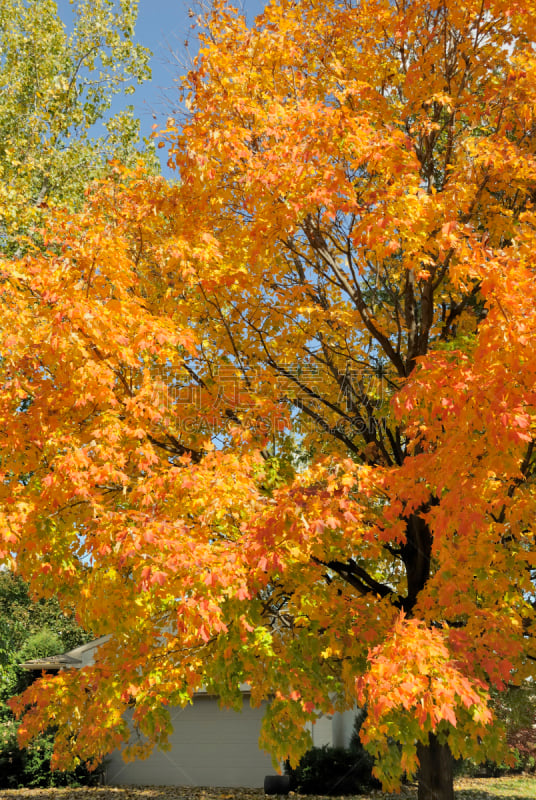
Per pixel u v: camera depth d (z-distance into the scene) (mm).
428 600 5238
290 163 5047
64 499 4520
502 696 6539
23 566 4684
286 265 7094
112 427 4688
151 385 5000
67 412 5121
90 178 13859
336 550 5730
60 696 5734
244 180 5320
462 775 18781
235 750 18234
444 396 4164
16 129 14305
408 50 6727
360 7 6703
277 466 5969
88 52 15156
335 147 5117
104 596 4758
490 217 6668
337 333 7309
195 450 6180
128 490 5398
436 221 5238
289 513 4484
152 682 5262
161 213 6172
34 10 14734
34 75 14867
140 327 4781
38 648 22469
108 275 4914
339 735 17969
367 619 5273
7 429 4793
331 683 5691
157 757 18750
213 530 5320
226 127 5746
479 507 4328
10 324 4617
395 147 4984
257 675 5328
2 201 11438
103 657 5902
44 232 5645
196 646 5711
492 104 6344
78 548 4914
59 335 4371
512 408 3816
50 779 18359
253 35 6301
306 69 6988
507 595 5055
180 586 4562
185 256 5531
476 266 4184
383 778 5164
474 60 6500
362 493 4996
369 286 7441
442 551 4566
